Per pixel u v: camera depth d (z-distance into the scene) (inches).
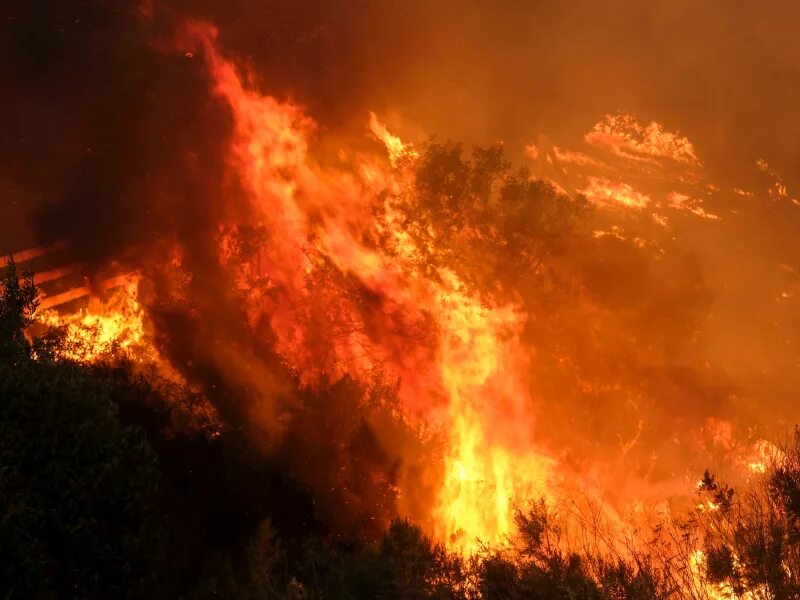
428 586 177.3
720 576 175.0
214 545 241.8
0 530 142.9
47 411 160.7
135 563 165.5
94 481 157.3
